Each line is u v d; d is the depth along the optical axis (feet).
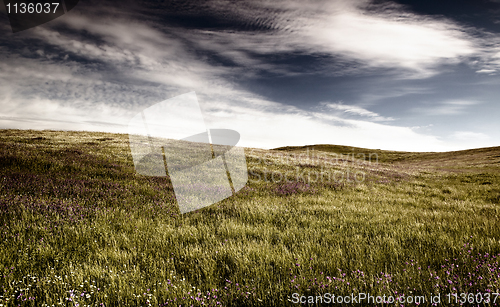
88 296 9.28
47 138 90.68
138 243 15.69
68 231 16.57
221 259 13.56
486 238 16.33
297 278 11.39
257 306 9.53
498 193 45.29
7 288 9.68
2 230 15.52
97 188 29.12
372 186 51.42
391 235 17.80
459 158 179.52
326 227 20.18
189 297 9.75
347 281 10.75
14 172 33.27
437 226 19.99
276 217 23.13
